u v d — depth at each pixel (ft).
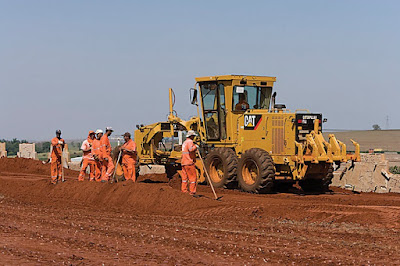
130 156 82.79
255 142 83.20
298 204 64.69
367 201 69.62
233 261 41.91
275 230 53.98
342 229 54.29
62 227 56.24
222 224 57.47
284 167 81.46
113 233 52.70
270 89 88.12
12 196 81.41
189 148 72.13
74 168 135.85
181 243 47.93
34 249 46.26
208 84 88.74
